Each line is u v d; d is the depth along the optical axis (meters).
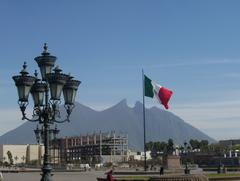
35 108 24.59
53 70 24.52
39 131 27.11
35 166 194.25
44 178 23.94
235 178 58.38
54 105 24.39
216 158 192.00
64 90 24.64
